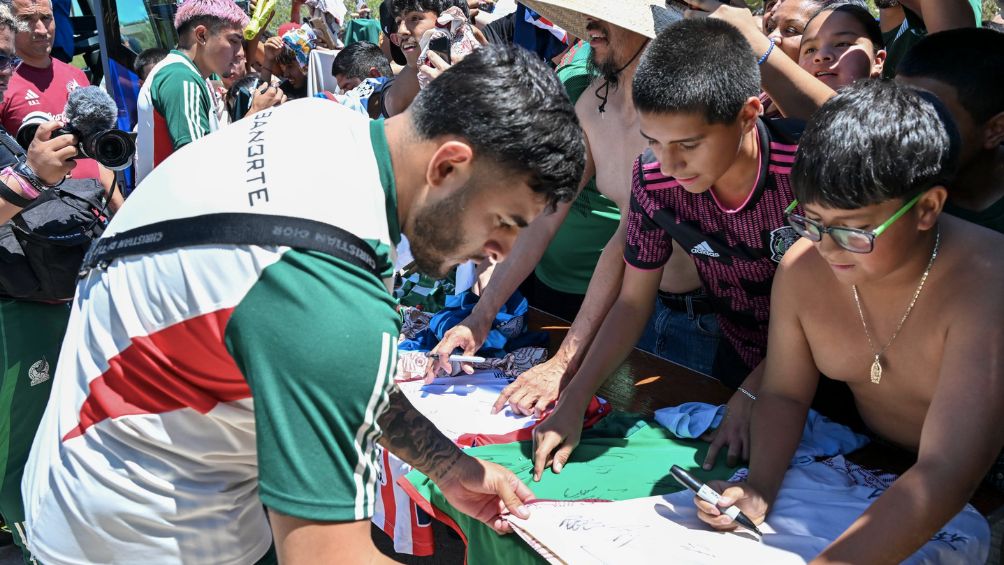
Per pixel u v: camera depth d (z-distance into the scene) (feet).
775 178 5.25
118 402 3.83
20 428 8.42
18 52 12.23
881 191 3.82
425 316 8.04
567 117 3.50
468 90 3.41
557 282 8.98
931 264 4.37
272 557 4.71
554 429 5.46
